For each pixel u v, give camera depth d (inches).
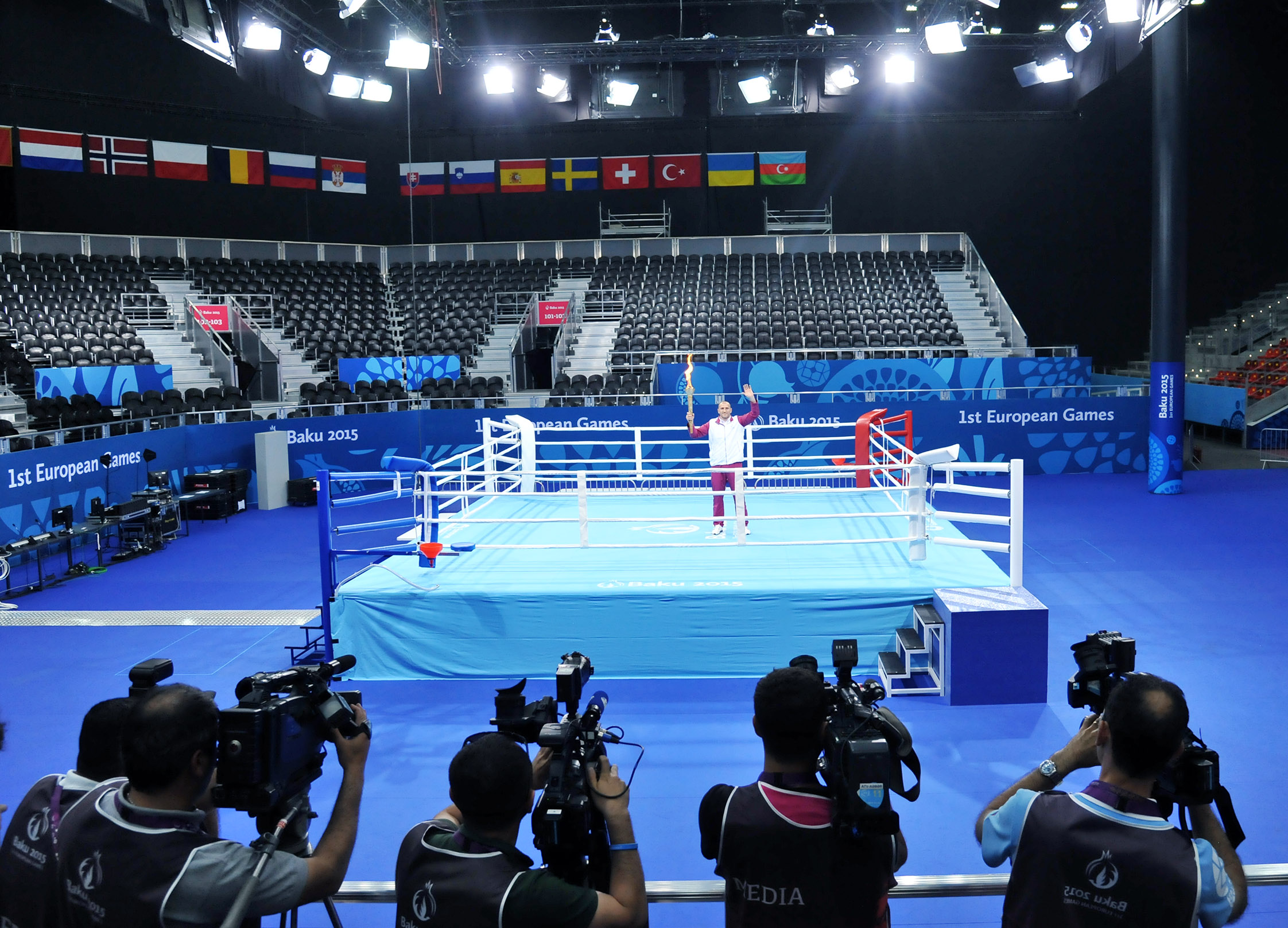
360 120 924.0
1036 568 419.2
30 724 259.9
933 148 933.8
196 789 78.5
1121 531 492.4
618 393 728.3
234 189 887.1
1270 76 884.6
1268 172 893.2
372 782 221.0
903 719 252.1
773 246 949.2
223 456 621.0
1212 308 911.7
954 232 939.3
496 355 807.7
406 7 611.8
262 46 653.3
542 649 289.4
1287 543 453.4
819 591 283.6
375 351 805.9
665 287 887.1
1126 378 763.4
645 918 80.0
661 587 287.0
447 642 292.2
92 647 330.6
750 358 759.1
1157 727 76.9
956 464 295.3
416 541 338.0
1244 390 773.3
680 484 577.0
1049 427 689.0
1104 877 77.7
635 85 877.2
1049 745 233.3
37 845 84.1
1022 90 918.4
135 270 797.2
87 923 74.3
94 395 609.6
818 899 84.2
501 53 787.4
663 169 911.0
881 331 804.0
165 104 811.4
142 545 491.2
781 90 896.3
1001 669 261.1
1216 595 368.5
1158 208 578.2
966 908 165.5
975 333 811.4
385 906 170.4
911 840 187.6
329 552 296.7
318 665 84.8
